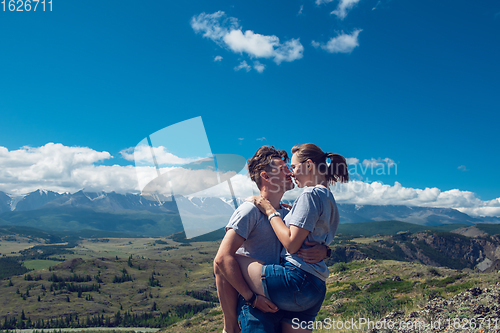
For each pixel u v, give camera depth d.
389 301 11.41
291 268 1.70
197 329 26.06
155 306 191.00
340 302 16.38
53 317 170.12
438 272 20.55
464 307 4.61
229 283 1.81
